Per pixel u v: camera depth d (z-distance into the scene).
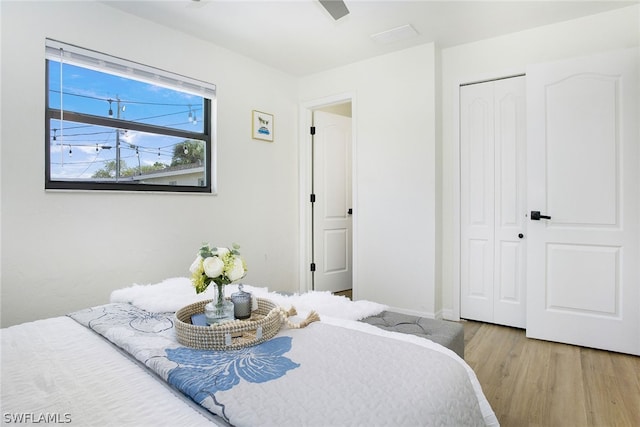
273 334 1.20
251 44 3.14
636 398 1.87
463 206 3.20
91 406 0.79
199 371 0.93
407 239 3.27
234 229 3.30
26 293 2.11
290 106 3.92
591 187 2.53
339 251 4.37
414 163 3.22
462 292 3.22
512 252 2.98
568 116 2.60
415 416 0.75
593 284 2.53
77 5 2.32
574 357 2.39
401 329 1.55
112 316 1.42
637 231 2.40
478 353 2.46
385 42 3.11
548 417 1.70
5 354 1.07
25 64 2.10
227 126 3.24
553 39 2.79
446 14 2.64
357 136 3.58
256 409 0.75
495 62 3.02
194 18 2.67
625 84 2.42
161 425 0.72
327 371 0.92
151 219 2.69
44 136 2.18
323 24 2.78
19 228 2.09
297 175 4.01
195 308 1.43
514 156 2.97
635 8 2.51
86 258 2.35
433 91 3.10
